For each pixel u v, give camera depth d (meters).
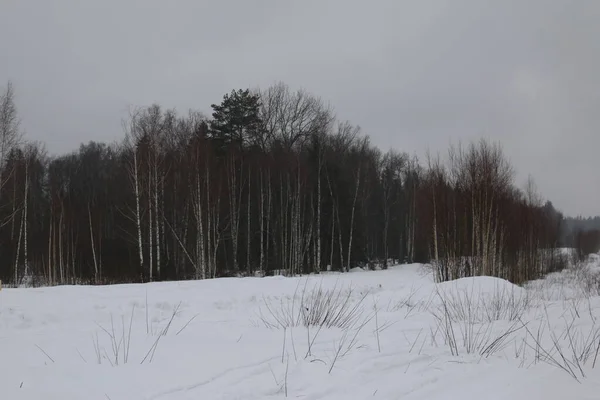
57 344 5.34
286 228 32.78
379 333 6.87
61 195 34.12
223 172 31.75
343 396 3.88
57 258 30.09
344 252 37.84
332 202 37.16
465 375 4.58
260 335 6.45
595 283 19.66
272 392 3.93
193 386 3.97
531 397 3.84
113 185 37.97
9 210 31.66
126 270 26.56
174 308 9.73
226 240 34.47
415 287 14.80
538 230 35.50
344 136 44.56
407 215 48.03
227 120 38.66
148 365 4.50
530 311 9.66
